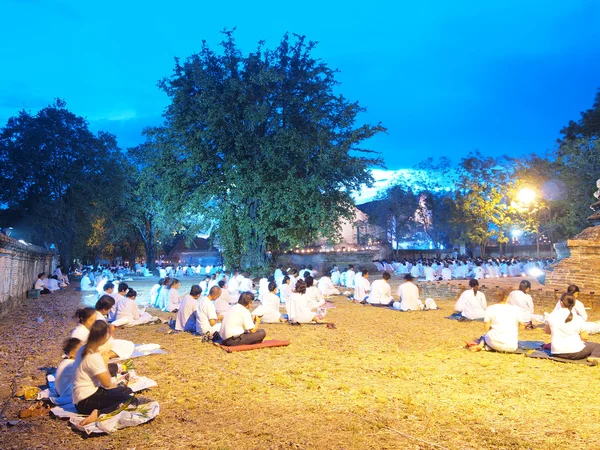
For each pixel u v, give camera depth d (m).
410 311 16.59
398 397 6.85
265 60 28.69
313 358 9.38
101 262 66.25
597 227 18.12
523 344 10.37
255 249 30.00
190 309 12.78
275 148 26.95
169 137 28.42
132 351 9.37
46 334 12.49
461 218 49.66
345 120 29.33
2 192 36.06
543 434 5.51
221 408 6.48
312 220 27.28
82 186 37.09
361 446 5.23
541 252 53.94
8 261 16.94
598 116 40.16
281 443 5.32
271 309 14.16
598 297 15.18
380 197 59.03
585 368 8.45
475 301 14.26
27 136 35.69
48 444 5.38
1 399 6.98
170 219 31.19
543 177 43.25
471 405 6.50
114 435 5.61
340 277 28.89
